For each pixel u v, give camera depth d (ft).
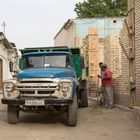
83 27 130.52
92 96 72.38
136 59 43.93
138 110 40.45
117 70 59.52
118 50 59.93
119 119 42.01
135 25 44.42
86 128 36.29
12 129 35.53
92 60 74.64
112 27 130.31
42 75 36.96
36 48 48.34
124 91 51.55
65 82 36.58
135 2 44.65
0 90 111.55
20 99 36.94
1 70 117.80
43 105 36.37
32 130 35.04
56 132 33.99
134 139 30.89
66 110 37.91
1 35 113.39
